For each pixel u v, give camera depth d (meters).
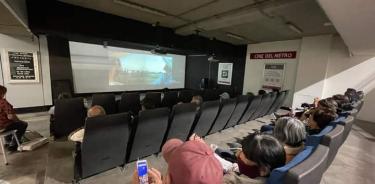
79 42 6.08
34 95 5.14
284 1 3.17
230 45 7.86
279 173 0.73
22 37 4.79
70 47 5.92
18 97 4.89
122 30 4.83
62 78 5.59
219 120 3.26
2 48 4.56
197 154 0.68
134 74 7.67
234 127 4.05
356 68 5.36
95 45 6.47
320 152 0.93
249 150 0.96
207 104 2.74
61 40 5.47
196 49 6.55
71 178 2.09
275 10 3.53
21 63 4.84
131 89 7.68
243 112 3.88
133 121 2.04
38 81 5.15
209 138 3.37
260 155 0.91
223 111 3.17
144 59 7.90
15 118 2.82
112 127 1.81
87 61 6.36
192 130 2.83
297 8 3.48
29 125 3.87
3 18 3.07
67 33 4.19
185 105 2.41
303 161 0.80
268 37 6.33
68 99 2.83
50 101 5.42
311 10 3.56
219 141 3.25
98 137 1.76
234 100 3.29
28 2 3.63
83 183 1.99
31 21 3.71
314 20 4.20
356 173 2.45
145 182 0.84
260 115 4.83
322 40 5.64
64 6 3.97
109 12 4.48
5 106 2.70
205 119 2.87
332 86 5.73
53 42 5.32
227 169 1.23
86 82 6.41
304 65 6.05
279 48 6.81
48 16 3.83
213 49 7.15
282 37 6.23
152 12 4.22
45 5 3.78
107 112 3.53
